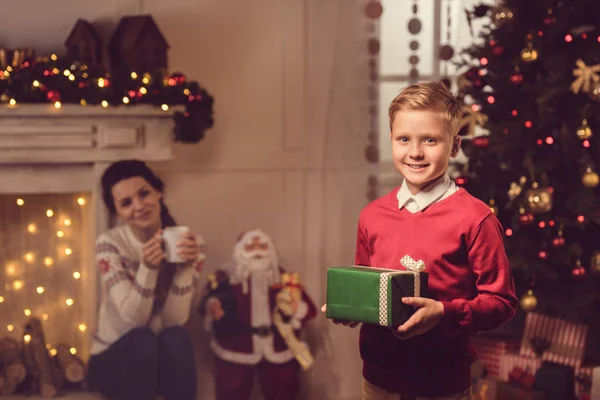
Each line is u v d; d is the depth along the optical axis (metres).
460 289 1.36
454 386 1.39
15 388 3.15
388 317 1.26
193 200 3.50
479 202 1.36
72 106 3.04
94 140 3.11
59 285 3.32
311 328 3.48
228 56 3.51
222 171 3.53
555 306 3.24
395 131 1.36
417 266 1.31
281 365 3.28
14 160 3.04
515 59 3.21
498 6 3.16
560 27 3.09
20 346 3.21
